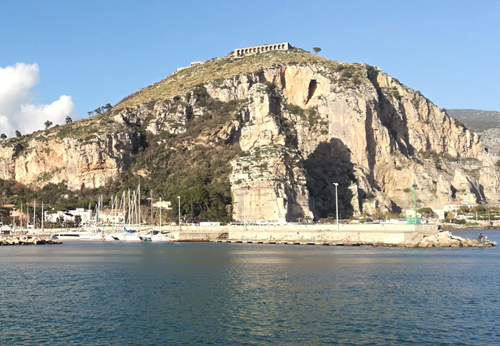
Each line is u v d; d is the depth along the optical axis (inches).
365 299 2827.3
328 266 4170.8
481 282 3358.8
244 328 2276.1
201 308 2645.2
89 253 5826.8
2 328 2313.0
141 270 4094.5
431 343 2063.2
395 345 2043.6
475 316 2449.6
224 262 4574.3
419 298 2851.9
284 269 4028.1
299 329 2253.9
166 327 2299.5
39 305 2753.4
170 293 3048.7
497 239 7741.1
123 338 2151.8
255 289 3152.1
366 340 2105.1
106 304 2760.8
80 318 2466.8
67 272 4028.1
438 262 4411.9
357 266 4158.5
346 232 6589.6
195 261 4699.8
